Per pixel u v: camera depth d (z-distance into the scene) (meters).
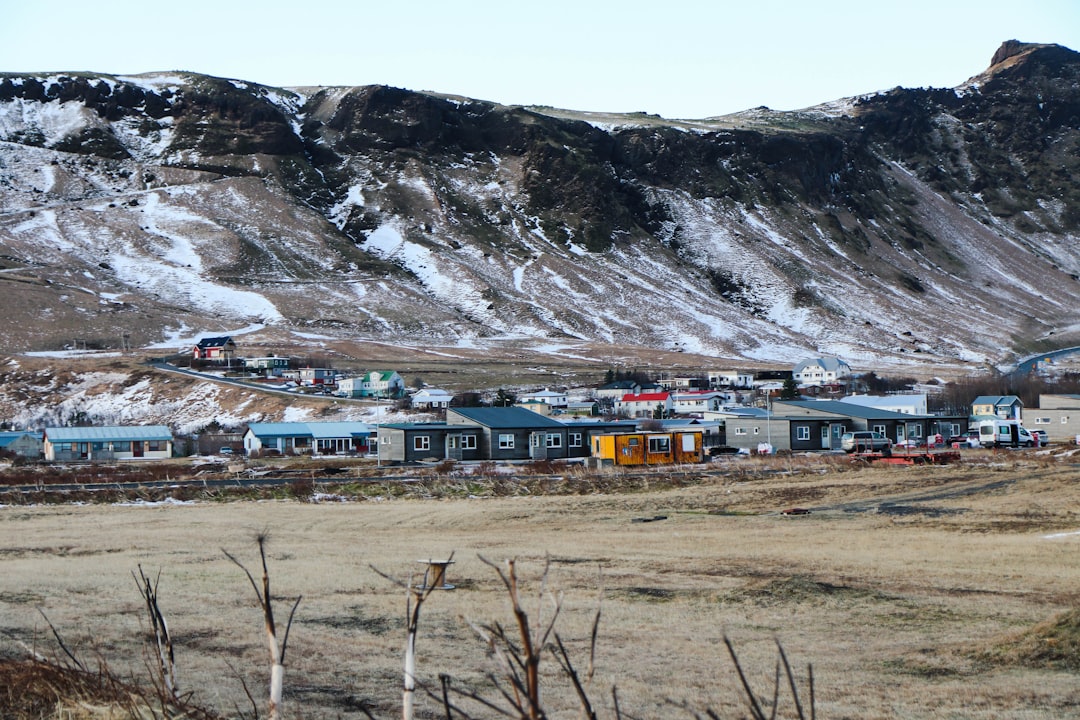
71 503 83.00
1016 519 61.88
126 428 148.62
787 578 43.75
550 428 124.31
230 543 59.69
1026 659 29.98
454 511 74.44
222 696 25.67
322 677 28.77
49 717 16.42
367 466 114.81
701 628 36.25
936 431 137.25
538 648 9.24
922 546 53.22
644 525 66.19
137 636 33.78
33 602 40.38
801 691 27.70
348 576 46.94
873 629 35.69
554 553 54.03
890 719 24.89
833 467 98.00
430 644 33.78
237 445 160.25
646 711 25.67
